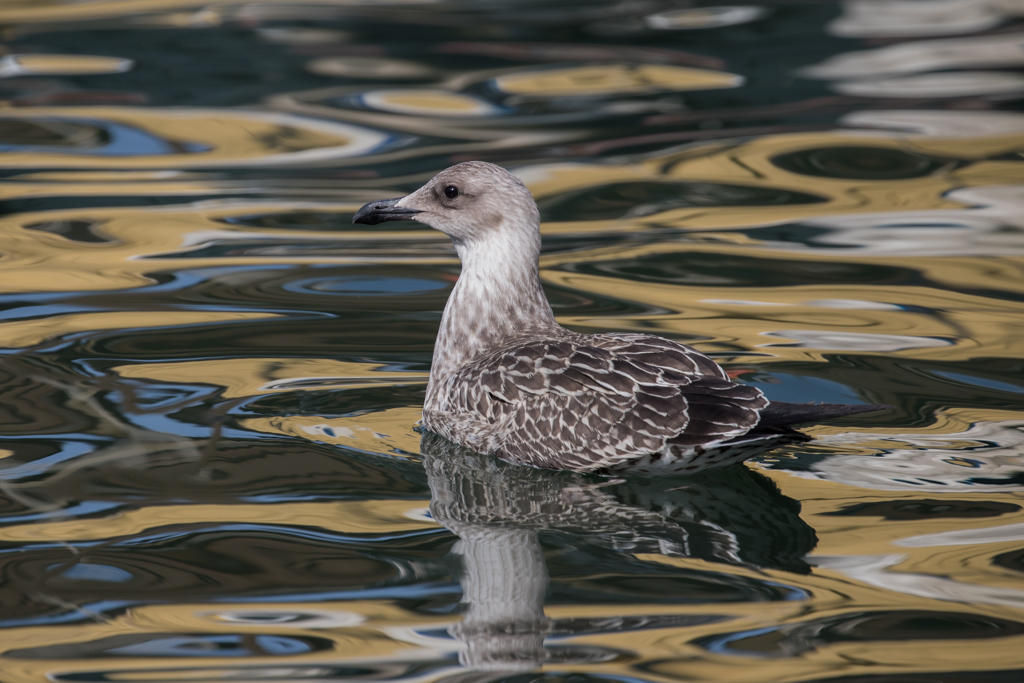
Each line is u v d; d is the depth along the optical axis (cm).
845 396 1192
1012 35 2508
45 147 1998
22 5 2748
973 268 1539
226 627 828
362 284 1523
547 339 1129
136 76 2306
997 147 1961
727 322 1385
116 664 783
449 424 1129
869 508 992
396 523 986
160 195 1819
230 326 1388
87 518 978
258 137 2047
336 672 773
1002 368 1255
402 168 1903
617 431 1018
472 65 2397
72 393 1212
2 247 1617
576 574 905
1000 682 755
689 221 1723
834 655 786
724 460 1020
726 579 888
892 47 2459
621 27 2628
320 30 2586
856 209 1748
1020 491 1012
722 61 2402
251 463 1084
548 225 1714
